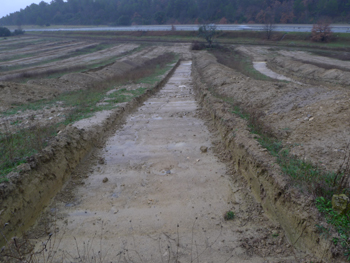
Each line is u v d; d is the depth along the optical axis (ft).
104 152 27.89
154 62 123.44
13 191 16.76
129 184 22.27
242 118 30.25
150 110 42.63
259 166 19.53
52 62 130.21
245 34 210.38
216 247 15.64
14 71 100.73
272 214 17.26
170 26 305.12
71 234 17.01
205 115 37.99
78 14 444.96
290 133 24.90
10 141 25.63
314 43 168.86
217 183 22.15
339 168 16.93
